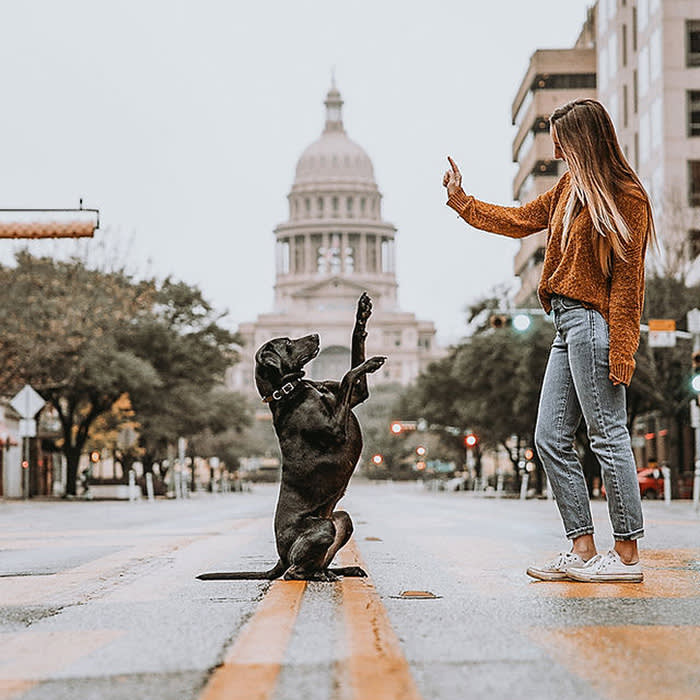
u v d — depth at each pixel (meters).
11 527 17.27
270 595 6.17
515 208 7.40
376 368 6.89
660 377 47.06
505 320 31.50
